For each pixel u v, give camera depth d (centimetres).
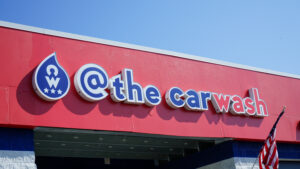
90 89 2225
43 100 2091
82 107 2211
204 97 2719
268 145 2391
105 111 2288
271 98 3155
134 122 2378
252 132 2898
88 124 2200
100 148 2891
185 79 2716
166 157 3378
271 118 3070
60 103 2142
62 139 2559
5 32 2102
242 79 3044
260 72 3194
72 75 2244
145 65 2562
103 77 2302
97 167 3275
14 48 2097
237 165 2772
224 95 2822
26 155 2019
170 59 2702
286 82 3328
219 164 2866
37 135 2416
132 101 2362
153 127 2447
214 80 2870
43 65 2108
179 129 2555
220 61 2973
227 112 2816
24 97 2039
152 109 2481
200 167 3011
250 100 2955
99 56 2384
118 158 3347
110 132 2314
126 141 2759
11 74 2041
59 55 2234
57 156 3044
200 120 2675
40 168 3033
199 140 2850
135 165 3450
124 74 2402
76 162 3195
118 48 2483
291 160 3228
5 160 1956
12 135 2016
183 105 2584
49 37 2234
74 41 2319
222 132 2747
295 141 3147
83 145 2770
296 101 3312
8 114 1969
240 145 2866
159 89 2567
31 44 2158
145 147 2981
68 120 2141
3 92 1991
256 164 2884
